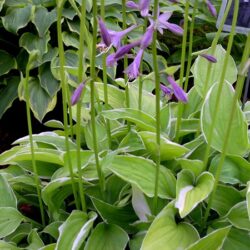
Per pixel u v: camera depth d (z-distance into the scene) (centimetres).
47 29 144
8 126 166
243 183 79
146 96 99
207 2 66
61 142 89
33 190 90
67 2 153
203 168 77
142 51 57
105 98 84
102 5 73
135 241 74
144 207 76
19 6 153
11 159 80
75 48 156
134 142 83
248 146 79
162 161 83
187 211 65
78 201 80
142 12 55
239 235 72
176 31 55
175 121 94
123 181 81
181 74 82
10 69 148
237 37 176
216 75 95
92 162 80
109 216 76
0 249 74
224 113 81
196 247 65
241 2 90
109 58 60
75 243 67
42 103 142
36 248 75
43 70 146
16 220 79
